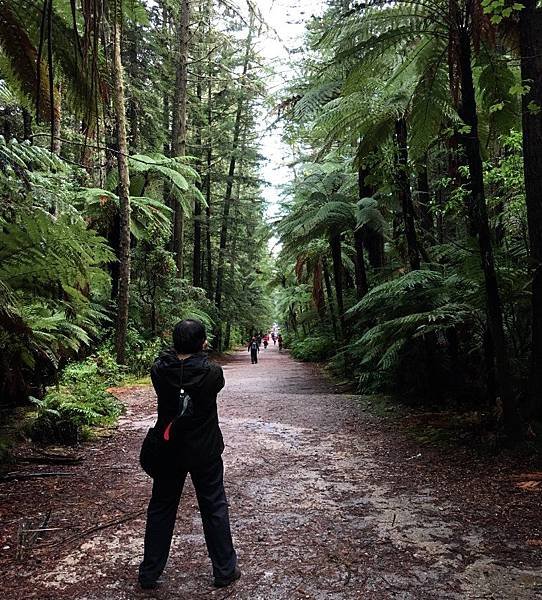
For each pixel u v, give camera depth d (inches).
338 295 532.4
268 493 172.6
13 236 219.6
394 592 105.2
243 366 850.1
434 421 273.6
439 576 111.5
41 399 287.3
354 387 450.0
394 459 211.5
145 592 107.3
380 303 348.8
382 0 195.8
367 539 132.6
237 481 186.7
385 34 202.8
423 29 204.2
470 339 320.8
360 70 221.1
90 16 101.7
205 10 759.7
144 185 615.5
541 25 197.0
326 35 217.5
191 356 112.7
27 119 361.7
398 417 296.5
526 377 247.6
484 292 239.6
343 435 262.4
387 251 563.2
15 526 142.1
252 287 1477.6
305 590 107.0
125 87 585.9
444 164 422.6
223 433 272.5
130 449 233.3
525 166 209.5
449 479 179.9
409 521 143.9
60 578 113.3
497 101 213.8
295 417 316.5
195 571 116.7
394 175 306.2
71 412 246.5
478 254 243.8
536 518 140.3
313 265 727.7
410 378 335.0
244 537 135.6
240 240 1230.9
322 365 757.3
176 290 679.1
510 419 203.6
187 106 874.1
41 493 170.7
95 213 524.1
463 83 196.7
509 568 114.0
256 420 310.0
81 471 197.3
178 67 756.6
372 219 397.1
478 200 202.7
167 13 764.6
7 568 117.8
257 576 113.6
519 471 180.5
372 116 287.0
